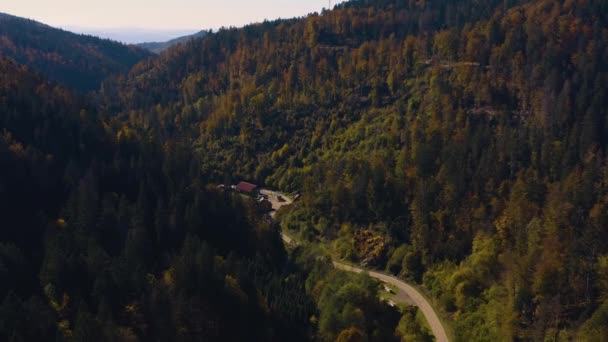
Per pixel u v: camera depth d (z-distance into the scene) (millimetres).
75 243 85938
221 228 103250
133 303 72750
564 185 93625
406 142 133625
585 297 70375
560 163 105125
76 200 94812
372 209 116875
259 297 82375
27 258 85688
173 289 76562
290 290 88688
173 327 71125
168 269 83812
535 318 70500
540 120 123562
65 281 76062
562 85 129250
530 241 82250
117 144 124188
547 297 71125
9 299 66688
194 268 79375
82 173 107312
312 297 88312
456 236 97625
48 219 94062
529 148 112312
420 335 77125
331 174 131750
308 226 123938
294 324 80812
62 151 113812
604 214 79375
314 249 112188
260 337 75500
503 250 86750
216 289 78000
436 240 98812
